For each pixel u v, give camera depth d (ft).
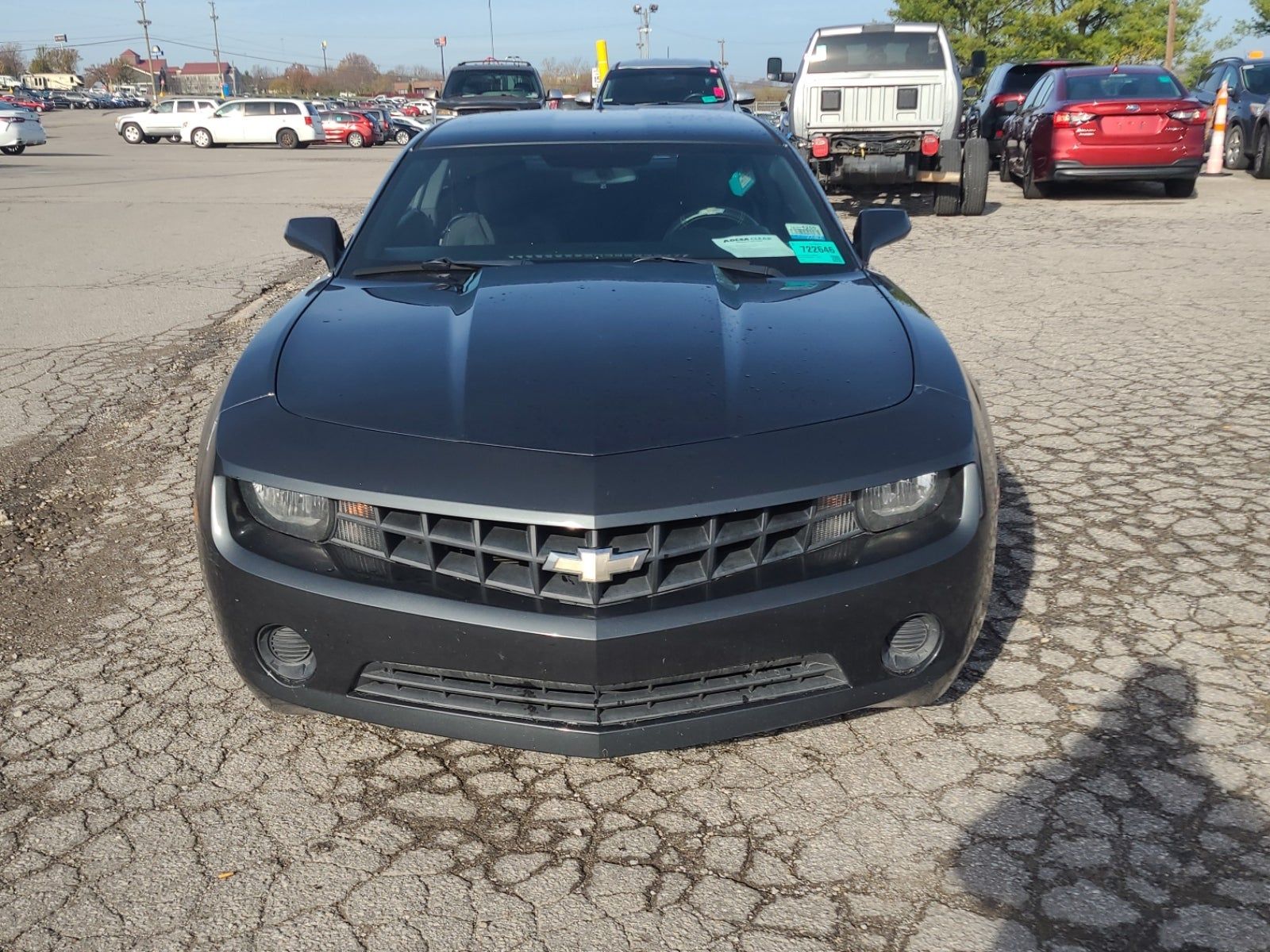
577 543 7.77
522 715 8.20
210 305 27.35
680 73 52.26
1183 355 20.88
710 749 9.35
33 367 21.77
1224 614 11.24
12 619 11.79
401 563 8.07
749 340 9.51
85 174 70.64
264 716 9.94
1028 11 127.95
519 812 8.65
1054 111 43.11
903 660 8.54
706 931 7.36
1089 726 9.44
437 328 9.89
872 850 8.08
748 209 12.60
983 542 8.49
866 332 9.80
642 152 13.39
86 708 10.10
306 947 7.30
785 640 8.00
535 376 8.84
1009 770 8.91
